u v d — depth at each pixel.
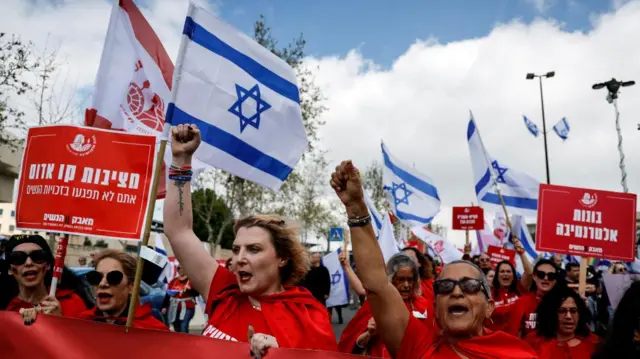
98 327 2.81
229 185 21.69
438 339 2.90
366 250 2.92
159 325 3.61
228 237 33.62
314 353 2.62
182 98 3.84
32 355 2.80
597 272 7.86
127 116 4.39
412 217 10.28
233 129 4.05
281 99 4.30
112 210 3.32
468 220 11.92
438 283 2.89
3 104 14.95
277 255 3.03
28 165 3.44
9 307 3.67
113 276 3.49
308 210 29.41
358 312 4.47
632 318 2.78
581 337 4.27
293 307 2.96
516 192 10.75
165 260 3.04
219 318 2.96
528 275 6.77
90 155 3.38
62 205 3.34
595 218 5.65
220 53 4.04
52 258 3.72
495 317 5.65
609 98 17.62
